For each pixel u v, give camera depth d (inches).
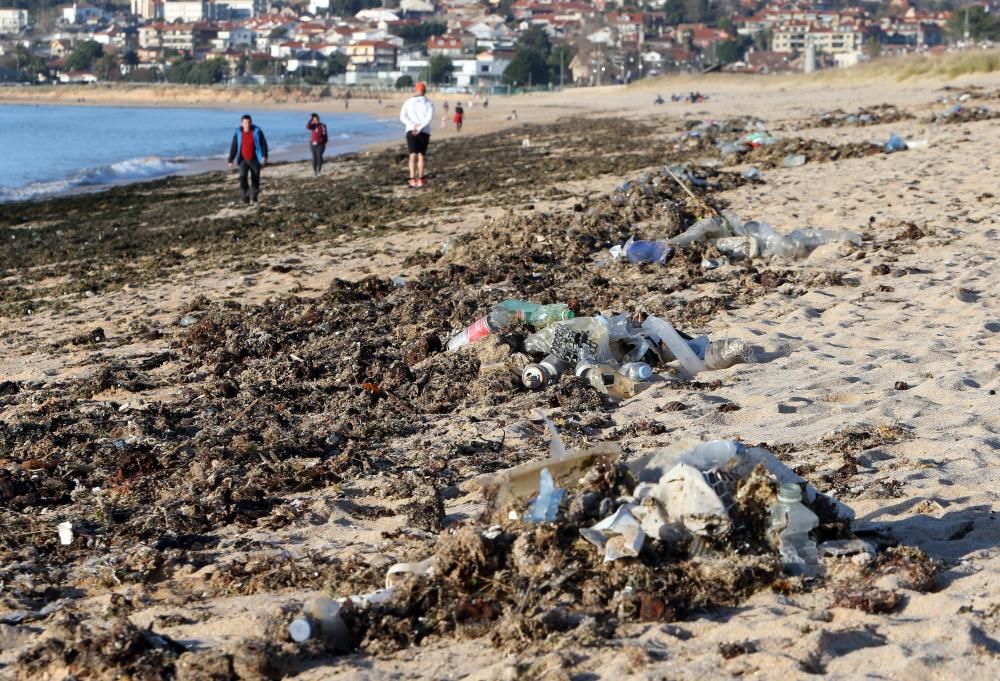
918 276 460.4
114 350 452.8
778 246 519.8
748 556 207.0
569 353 371.2
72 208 1119.6
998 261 472.7
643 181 723.4
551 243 571.2
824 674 173.5
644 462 228.5
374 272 576.1
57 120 4042.8
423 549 233.1
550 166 1072.2
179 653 197.5
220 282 586.2
